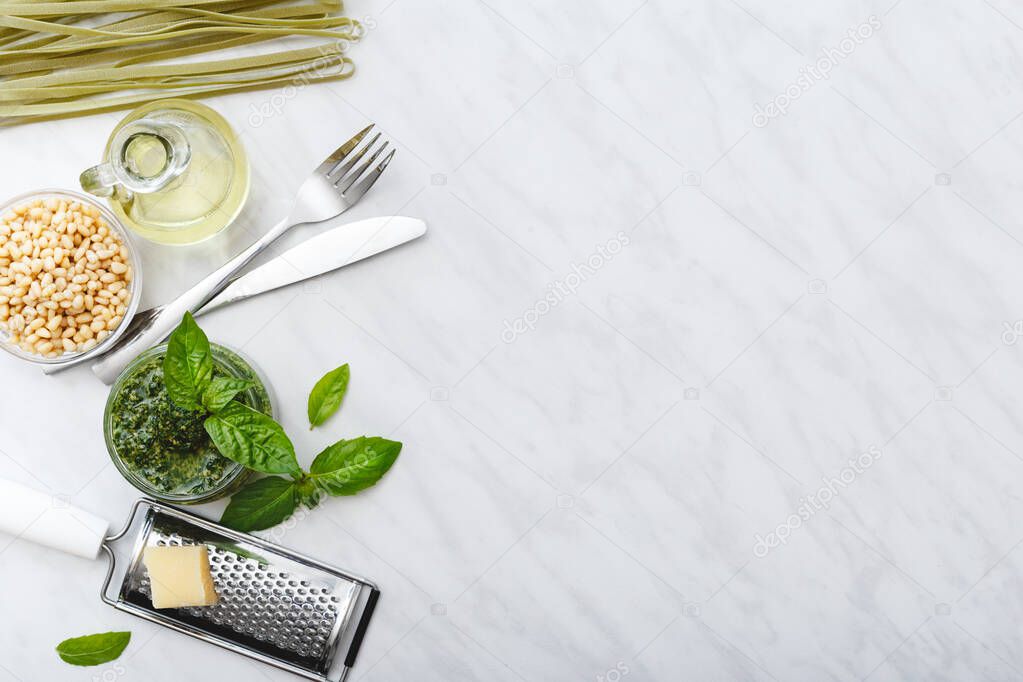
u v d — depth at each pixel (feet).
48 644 3.62
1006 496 3.67
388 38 3.54
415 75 3.55
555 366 3.62
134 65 3.46
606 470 3.64
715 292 3.63
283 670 3.61
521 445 3.63
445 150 3.57
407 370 3.59
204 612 3.40
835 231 3.63
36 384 3.55
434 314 3.59
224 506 3.62
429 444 3.61
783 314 3.63
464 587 3.64
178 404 3.06
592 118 3.58
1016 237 3.63
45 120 3.49
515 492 3.63
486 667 3.65
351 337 3.57
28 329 3.21
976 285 3.64
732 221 3.62
